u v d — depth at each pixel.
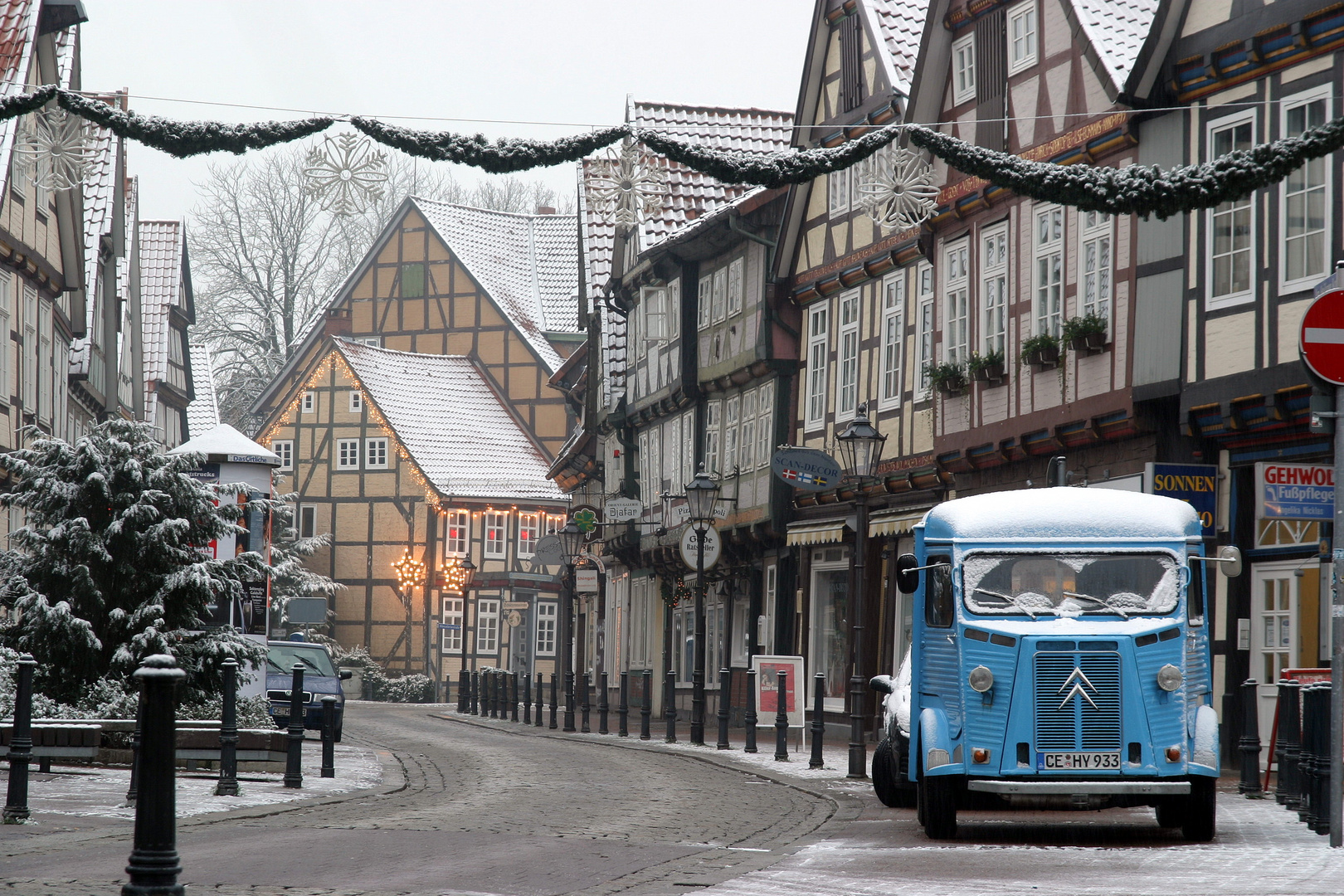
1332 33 21.22
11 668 21.64
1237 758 22.12
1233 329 22.41
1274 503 16.08
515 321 77.44
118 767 21.25
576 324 79.12
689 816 17.05
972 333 29.25
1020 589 14.45
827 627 36.38
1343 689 12.74
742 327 40.03
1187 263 23.33
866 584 33.91
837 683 35.56
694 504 33.78
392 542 73.19
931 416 31.48
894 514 32.41
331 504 74.19
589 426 56.81
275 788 19.20
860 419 23.67
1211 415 22.69
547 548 55.09
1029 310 27.48
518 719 45.69
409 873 11.49
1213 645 22.59
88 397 46.28
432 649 72.44
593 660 60.12
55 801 16.62
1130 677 14.05
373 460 73.81
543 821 16.05
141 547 22.70
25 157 14.50
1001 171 13.77
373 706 59.75
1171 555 14.55
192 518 23.52
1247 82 22.66
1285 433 21.70
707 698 43.88
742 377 40.09
